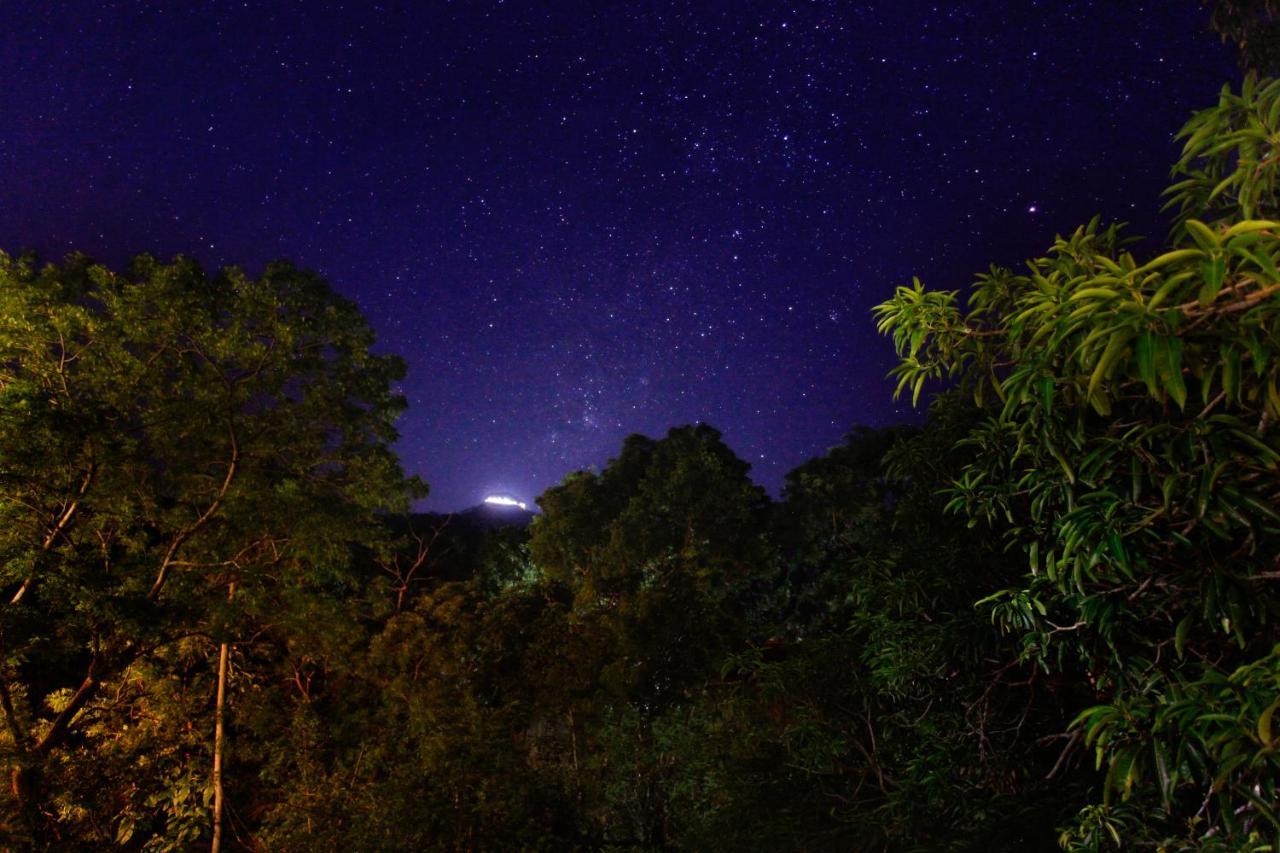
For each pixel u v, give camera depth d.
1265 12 2.22
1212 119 1.63
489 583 20.33
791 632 13.00
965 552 3.80
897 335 2.42
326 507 11.71
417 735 10.98
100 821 9.77
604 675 10.89
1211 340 1.45
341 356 12.03
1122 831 2.25
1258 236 1.26
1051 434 1.99
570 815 11.09
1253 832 1.72
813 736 4.38
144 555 10.10
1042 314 1.67
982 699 3.56
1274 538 1.82
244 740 11.45
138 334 10.08
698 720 9.10
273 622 11.25
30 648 8.37
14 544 8.90
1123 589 2.17
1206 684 1.71
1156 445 1.92
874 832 3.80
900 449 4.19
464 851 9.87
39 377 9.91
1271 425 1.68
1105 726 2.01
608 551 17.94
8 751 8.34
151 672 11.06
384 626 12.53
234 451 10.88
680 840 5.18
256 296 10.84
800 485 18.59
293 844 9.97
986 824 3.31
